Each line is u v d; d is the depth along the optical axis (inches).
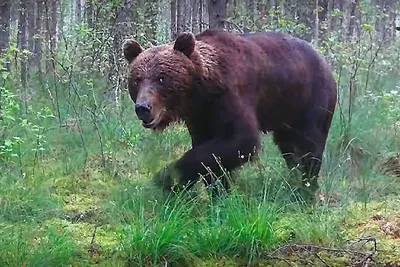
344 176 433.7
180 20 1064.2
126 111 593.3
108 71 703.7
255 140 386.6
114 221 361.4
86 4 925.2
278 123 433.7
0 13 828.6
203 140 399.9
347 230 352.5
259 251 317.1
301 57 431.8
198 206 361.4
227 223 326.0
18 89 647.8
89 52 732.7
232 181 387.5
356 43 741.9
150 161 476.7
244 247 317.7
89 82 592.4
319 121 439.8
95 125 506.3
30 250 303.0
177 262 309.1
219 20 597.3
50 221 367.2
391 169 485.1
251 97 398.6
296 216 355.3
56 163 486.6
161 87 361.1
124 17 768.9
